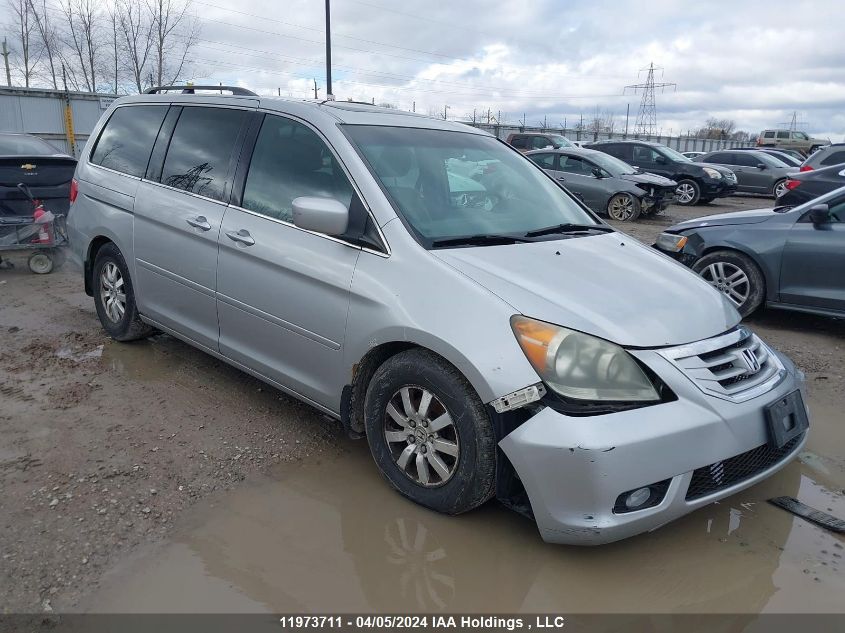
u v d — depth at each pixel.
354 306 3.19
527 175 4.28
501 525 2.99
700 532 3.00
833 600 2.57
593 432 2.53
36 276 7.55
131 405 4.11
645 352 2.72
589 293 2.96
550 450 2.55
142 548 2.77
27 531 2.84
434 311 2.90
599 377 2.63
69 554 2.71
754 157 21.73
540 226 3.76
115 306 5.01
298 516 3.03
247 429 3.85
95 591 2.51
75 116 24.12
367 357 3.21
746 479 2.87
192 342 4.32
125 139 4.91
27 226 7.42
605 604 2.52
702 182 18.64
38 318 5.84
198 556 2.73
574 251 3.44
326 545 2.82
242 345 3.89
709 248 6.54
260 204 3.76
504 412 2.67
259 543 2.83
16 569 2.61
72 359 4.84
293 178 3.66
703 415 2.69
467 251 3.15
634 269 3.35
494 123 42.22
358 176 3.38
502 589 2.59
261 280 3.64
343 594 2.54
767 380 3.05
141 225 4.48
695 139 53.03
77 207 5.17
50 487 3.17
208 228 3.95
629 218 14.83
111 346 5.11
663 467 2.58
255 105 4.05
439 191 3.60
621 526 2.55
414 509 3.10
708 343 2.89
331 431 3.88
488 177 3.97
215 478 3.32
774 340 5.96
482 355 2.72
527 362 2.65
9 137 8.95
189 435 3.75
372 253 3.20
